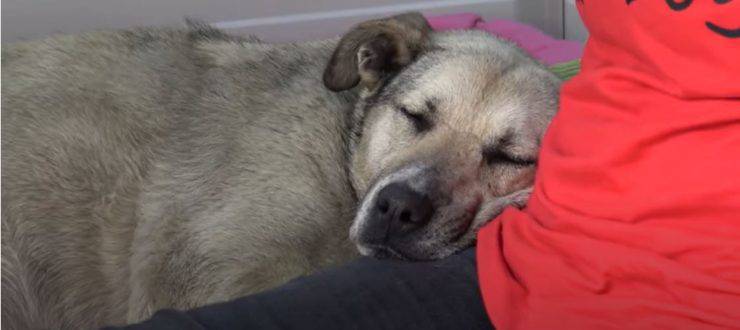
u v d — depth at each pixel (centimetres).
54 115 102
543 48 137
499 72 98
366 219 91
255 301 76
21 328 100
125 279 101
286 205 96
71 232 100
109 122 102
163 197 99
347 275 79
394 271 79
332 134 100
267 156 98
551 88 99
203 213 98
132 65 105
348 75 99
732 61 70
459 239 92
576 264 73
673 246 71
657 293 71
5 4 137
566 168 75
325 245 97
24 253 100
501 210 94
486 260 78
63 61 105
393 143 97
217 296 95
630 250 72
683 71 71
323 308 75
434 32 104
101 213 100
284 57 106
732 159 70
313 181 97
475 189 93
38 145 101
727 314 68
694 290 69
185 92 103
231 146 99
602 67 77
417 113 97
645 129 72
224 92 103
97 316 102
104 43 107
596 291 72
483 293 76
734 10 69
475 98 96
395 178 92
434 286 78
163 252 98
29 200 100
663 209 72
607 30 77
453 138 95
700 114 71
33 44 107
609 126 74
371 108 100
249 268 95
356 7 151
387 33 100
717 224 71
